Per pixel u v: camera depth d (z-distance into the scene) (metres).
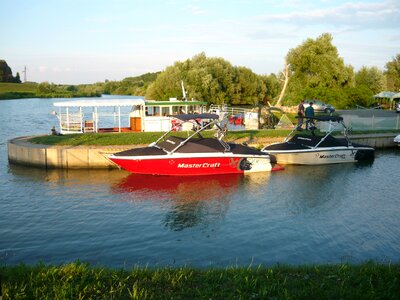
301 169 23.64
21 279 7.41
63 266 8.30
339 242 12.70
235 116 39.78
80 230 13.87
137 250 12.10
